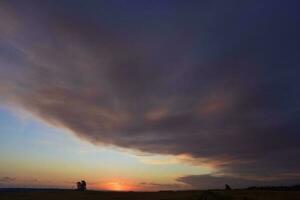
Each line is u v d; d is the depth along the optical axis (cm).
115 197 8712
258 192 10069
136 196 9094
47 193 11244
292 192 10094
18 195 9894
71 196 9362
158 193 11388
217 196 8331
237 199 7062
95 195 9838
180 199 7388
